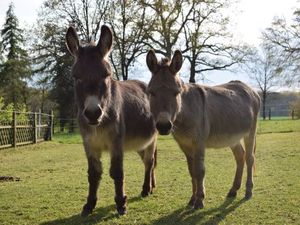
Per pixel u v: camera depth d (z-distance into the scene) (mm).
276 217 2451
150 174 3160
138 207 2764
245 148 3180
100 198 3057
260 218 2441
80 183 3729
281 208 2652
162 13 15055
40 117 9602
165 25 15078
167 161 5422
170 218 2486
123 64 15352
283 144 7469
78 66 2246
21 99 20109
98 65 2236
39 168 4867
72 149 7688
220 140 2914
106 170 4621
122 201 2586
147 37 15273
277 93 25422
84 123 2473
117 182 2570
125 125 2713
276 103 27031
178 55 2467
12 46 21078
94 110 2135
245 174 4156
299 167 4516
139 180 3859
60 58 17547
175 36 15375
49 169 4766
